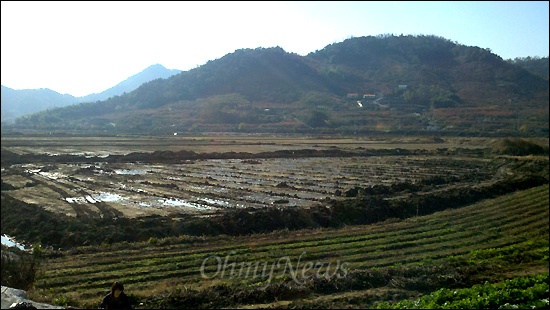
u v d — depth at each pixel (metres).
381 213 30.11
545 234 24.59
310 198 36.00
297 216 28.03
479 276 17.41
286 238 23.39
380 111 146.00
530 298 14.70
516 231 25.05
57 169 51.62
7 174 47.47
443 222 27.11
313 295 14.89
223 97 169.75
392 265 18.81
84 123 150.12
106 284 16.59
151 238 22.84
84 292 15.56
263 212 27.56
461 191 35.59
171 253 20.47
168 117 150.75
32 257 19.12
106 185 41.59
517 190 38.19
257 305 13.98
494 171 52.09
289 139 99.12
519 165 54.88
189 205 33.16
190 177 46.94
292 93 176.88
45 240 24.05
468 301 13.93
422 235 24.08
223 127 133.50
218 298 14.34
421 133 110.06
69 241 23.55
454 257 20.02
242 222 26.31
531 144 70.31
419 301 14.07
